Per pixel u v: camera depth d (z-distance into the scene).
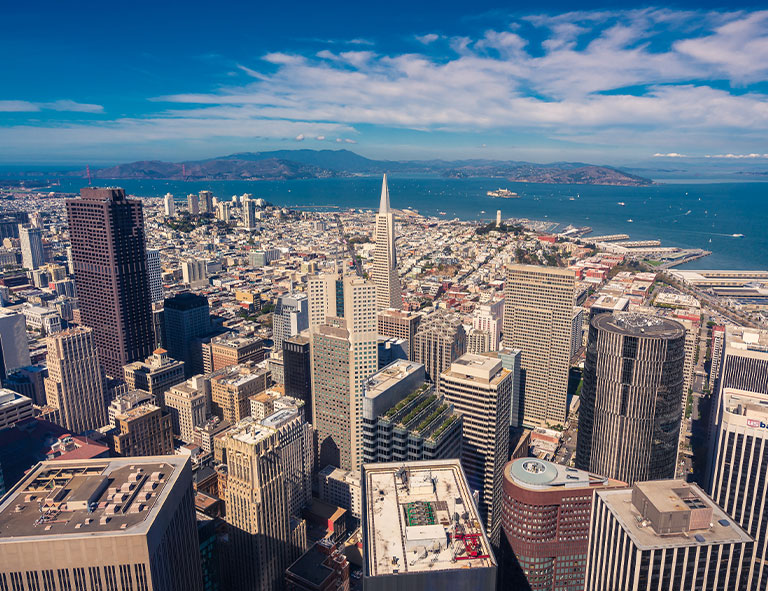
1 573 177.75
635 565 195.00
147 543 182.25
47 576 180.50
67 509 195.38
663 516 197.62
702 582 197.88
